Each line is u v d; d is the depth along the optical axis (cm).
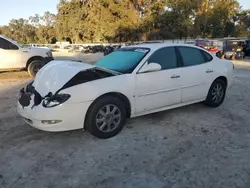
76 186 293
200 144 394
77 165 336
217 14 4353
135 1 4288
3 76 1069
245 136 423
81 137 421
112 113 415
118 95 423
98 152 370
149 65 444
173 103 493
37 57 1098
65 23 5244
